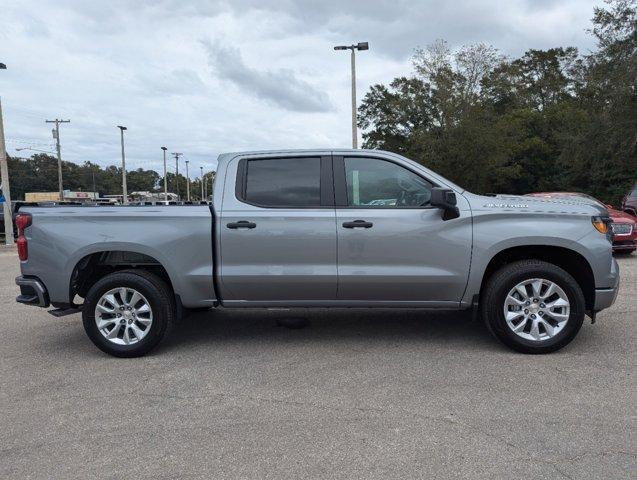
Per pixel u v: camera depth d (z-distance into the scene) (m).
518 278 4.92
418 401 3.98
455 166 29.88
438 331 5.87
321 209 5.11
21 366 5.00
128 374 4.72
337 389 4.26
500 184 36.88
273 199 5.20
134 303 5.19
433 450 3.25
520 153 37.97
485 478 2.94
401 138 39.03
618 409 3.78
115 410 3.95
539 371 4.55
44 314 7.26
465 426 3.56
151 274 5.22
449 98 28.95
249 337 5.81
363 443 3.36
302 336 5.79
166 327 5.18
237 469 3.08
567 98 47.03
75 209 5.22
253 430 3.57
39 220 5.21
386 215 5.04
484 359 4.89
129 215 5.16
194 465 3.14
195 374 4.68
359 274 5.06
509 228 4.95
